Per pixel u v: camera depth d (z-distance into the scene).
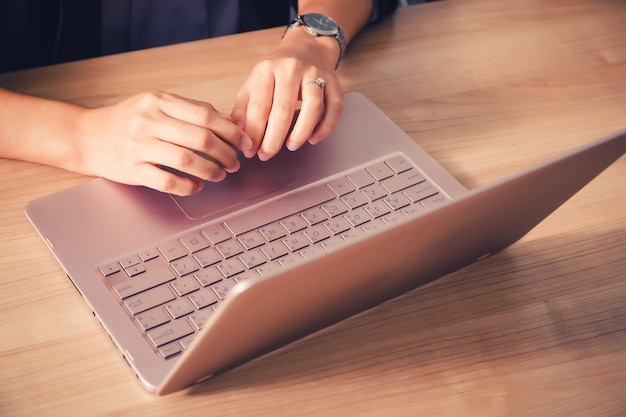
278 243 0.72
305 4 1.05
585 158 0.61
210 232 0.73
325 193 0.78
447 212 0.55
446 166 0.85
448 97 0.95
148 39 1.20
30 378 0.62
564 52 1.04
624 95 0.98
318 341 0.67
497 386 0.65
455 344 0.68
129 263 0.69
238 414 0.62
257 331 0.56
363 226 0.75
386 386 0.65
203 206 0.75
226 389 0.63
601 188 0.84
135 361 0.62
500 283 0.74
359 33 1.04
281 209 0.75
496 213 0.62
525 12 1.11
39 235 0.74
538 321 0.71
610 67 1.03
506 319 0.71
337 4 1.03
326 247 0.72
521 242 0.78
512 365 0.67
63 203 0.75
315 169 0.80
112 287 0.67
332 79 0.88
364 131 0.86
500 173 0.85
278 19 1.30
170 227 0.73
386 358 0.67
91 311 0.68
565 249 0.78
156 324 0.64
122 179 0.77
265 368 0.65
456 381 0.65
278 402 0.63
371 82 0.96
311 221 0.75
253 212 0.75
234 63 0.97
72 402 0.61
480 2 1.12
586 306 0.73
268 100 0.82
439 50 1.02
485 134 0.90
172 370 0.56
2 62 1.08
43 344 0.65
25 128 0.81
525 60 1.02
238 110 0.83
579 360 0.68
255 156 0.81
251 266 0.70
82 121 0.82
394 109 0.93
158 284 0.68
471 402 0.64
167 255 0.70
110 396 0.62
